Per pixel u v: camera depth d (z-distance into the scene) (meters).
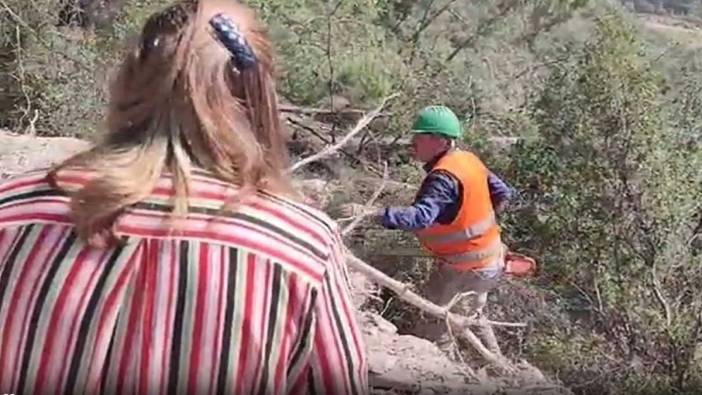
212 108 1.58
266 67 1.64
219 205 1.55
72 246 1.53
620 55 9.11
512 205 9.22
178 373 1.48
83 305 1.50
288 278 1.55
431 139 6.34
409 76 12.70
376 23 15.72
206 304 1.50
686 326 7.93
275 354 1.52
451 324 6.52
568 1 18.05
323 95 12.83
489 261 6.60
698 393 7.50
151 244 1.52
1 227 1.56
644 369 7.76
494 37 18.23
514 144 10.03
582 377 7.44
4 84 11.06
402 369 5.57
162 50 1.58
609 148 8.88
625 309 8.24
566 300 8.84
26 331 1.50
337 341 1.58
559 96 9.23
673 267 8.52
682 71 10.09
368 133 12.08
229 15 1.62
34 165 8.49
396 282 6.48
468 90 12.66
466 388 5.56
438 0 17.95
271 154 1.64
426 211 6.17
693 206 8.75
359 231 7.61
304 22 12.71
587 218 8.85
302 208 1.64
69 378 1.48
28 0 11.20
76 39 11.30
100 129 1.62
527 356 7.72
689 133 9.11
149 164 1.55
